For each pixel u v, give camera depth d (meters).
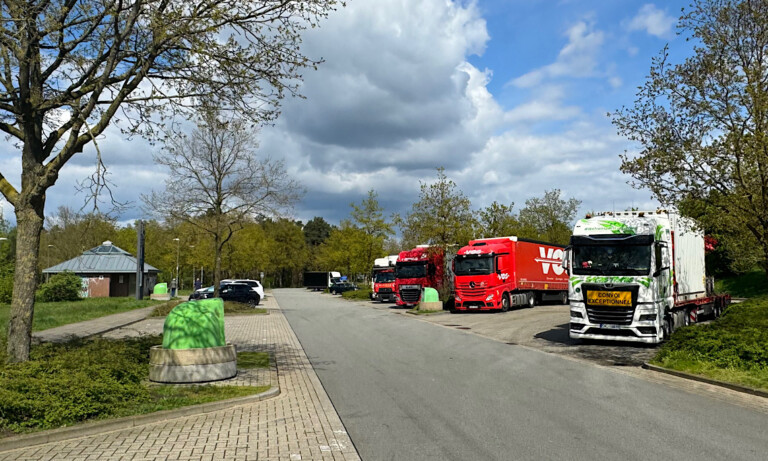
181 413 7.51
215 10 9.48
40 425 6.39
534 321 23.59
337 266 73.50
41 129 9.27
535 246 31.84
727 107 12.86
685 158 13.30
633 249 15.14
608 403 8.35
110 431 6.69
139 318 26.66
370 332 20.19
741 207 12.94
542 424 7.09
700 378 10.23
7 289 40.50
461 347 15.58
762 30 12.59
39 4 8.75
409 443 6.25
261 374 10.83
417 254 35.81
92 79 9.91
